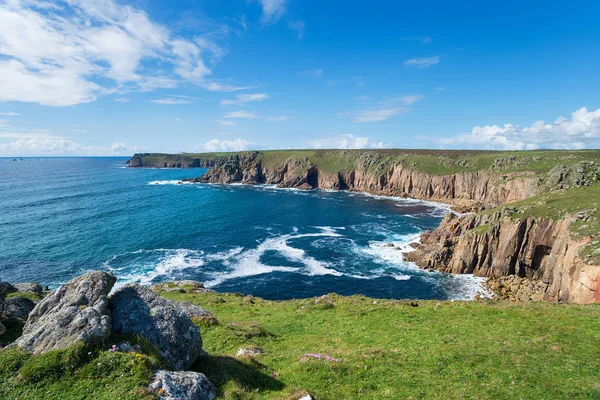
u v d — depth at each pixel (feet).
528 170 445.37
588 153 485.97
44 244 282.56
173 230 343.26
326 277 233.76
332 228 371.97
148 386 45.96
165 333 57.16
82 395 44.06
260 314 121.39
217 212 442.09
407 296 205.16
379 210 474.90
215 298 142.61
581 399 55.83
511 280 221.87
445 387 60.03
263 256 275.18
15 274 220.84
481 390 58.90
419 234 345.72
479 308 114.11
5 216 375.66
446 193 557.33
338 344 83.71
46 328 52.85
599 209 199.21
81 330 51.26
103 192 583.17
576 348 75.72
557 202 233.76
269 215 433.48
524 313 104.53
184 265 249.14
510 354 73.15
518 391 58.39
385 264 260.83
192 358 59.11
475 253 241.35
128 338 54.75
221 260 262.88
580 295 165.17
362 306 127.03
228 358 64.28
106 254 266.16
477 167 547.08
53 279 215.72
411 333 91.45
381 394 57.67
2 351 50.47
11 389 44.88
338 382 60.85
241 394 52.60
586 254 170.60
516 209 244.42
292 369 64.75
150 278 222.89
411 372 65.41
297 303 140.26
